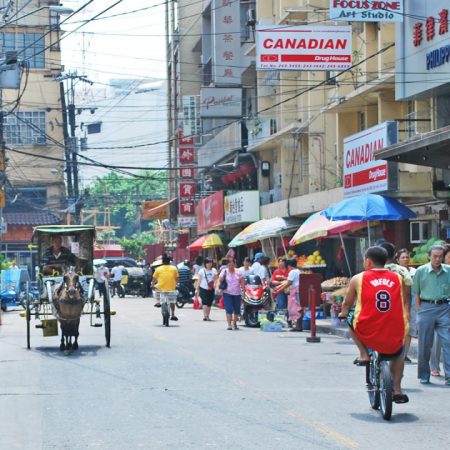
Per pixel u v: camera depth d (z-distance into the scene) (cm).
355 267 5138
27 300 2831
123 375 2162
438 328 2056
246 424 1533
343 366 2370
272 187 7012
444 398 1848
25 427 1512
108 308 2853
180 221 8700
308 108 5672
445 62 3525
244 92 7562
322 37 3938
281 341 3123
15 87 4591
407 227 3800
